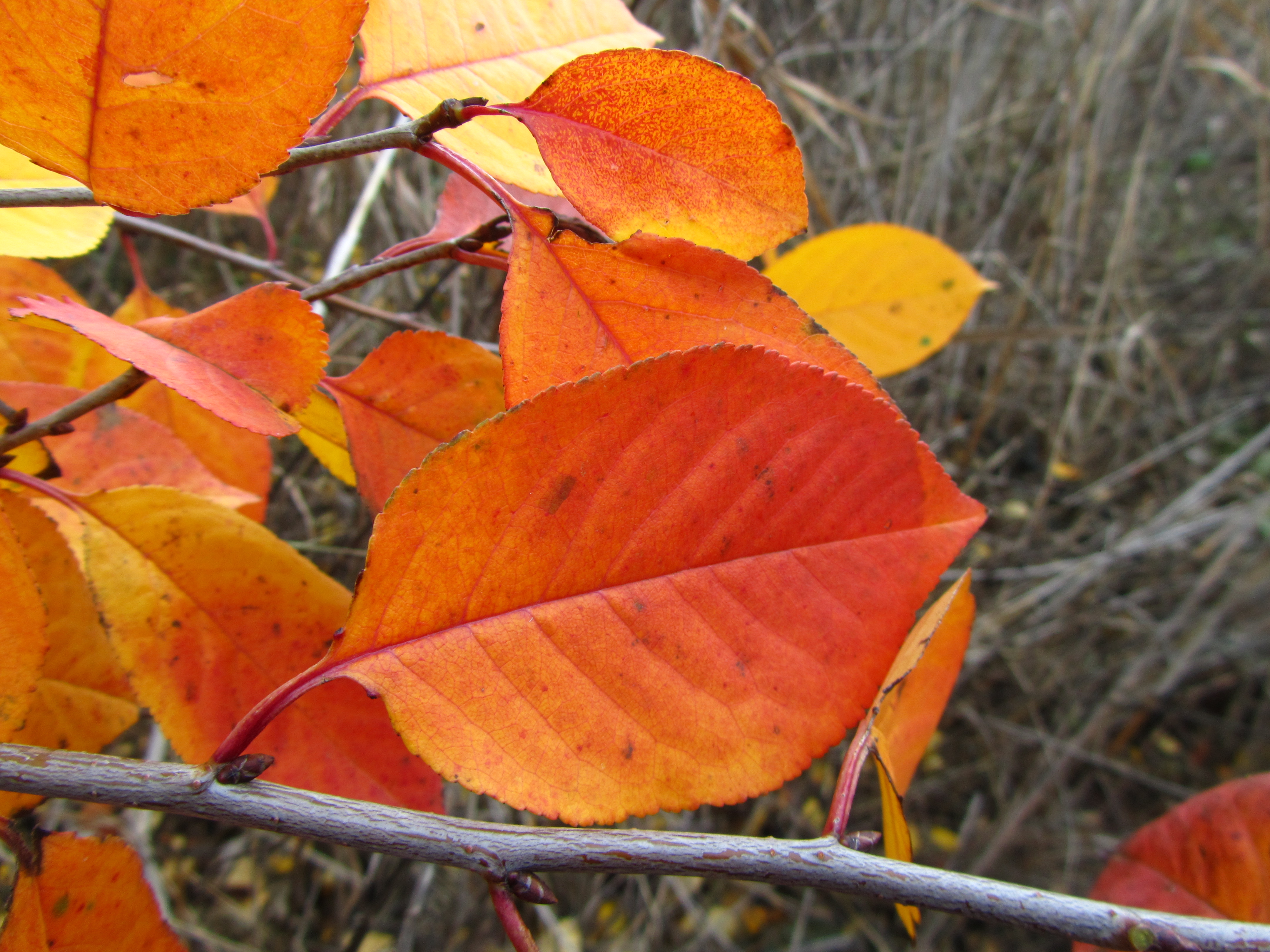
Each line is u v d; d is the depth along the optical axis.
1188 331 0.86
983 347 0.66
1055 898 0.11
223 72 0.10
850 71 0.56
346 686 0.13
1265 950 0.10
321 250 0.39
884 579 0.11
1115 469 0.69
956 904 0.11
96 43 0.09
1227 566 0.59
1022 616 0.60
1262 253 0.84
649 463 0.11
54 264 0.41
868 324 0.19
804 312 0.11
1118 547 0.57
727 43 0.33
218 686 0.13
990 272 0.60
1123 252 0.61
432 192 0.36
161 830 0.40
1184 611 0.56
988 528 0.66
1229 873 0.14
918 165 0.55
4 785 0.10
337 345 0.33
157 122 0.10
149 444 0.16
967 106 0.58
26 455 0.15
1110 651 0.63
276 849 0.41
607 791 0.11
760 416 0.11
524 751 0.11
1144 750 0.62
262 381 0.11
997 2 0.60
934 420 0.59
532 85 0.13
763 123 0.11
